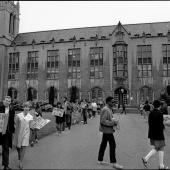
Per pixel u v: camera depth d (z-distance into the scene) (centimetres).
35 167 956
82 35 5956
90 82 5341
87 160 1071
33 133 1386
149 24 5875
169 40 5169
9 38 6200
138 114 4116
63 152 1223
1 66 5866
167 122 2208
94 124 2541
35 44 5800
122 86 5138
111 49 5347
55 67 5634
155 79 5081
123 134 1856
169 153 1293
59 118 1797
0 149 1227
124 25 5984
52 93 4991
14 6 6531
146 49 5241
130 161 1083
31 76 5738
